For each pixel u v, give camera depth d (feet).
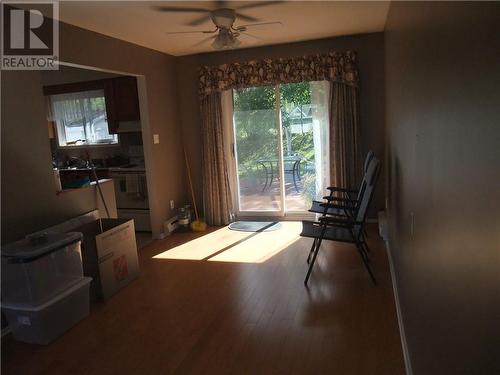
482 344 2.82
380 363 7.45
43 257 8.74
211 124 16.80
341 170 15.67
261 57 16.12
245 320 9.27
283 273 11.81
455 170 3.60
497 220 2.51
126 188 16.63
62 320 9.16
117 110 17.31
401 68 8.41
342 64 15.05
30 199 9.89
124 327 9.31
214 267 12.62
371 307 9.50
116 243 11.13
